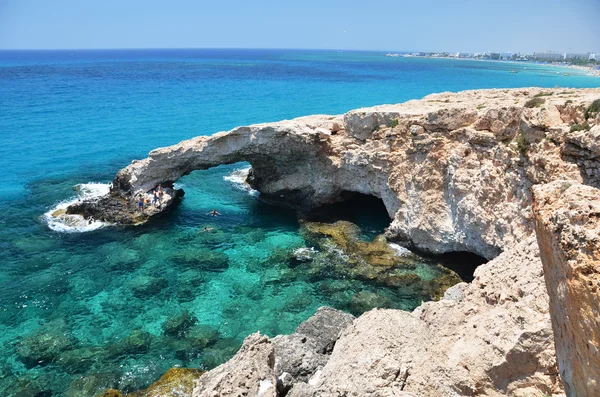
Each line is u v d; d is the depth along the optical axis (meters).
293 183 38.53
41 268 28.28
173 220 36.19
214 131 67.44
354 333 13.84
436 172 28.48
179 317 23.56
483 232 25.17
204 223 35.69
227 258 30.02
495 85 119.31
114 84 128.25
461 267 28.33
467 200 26.05
